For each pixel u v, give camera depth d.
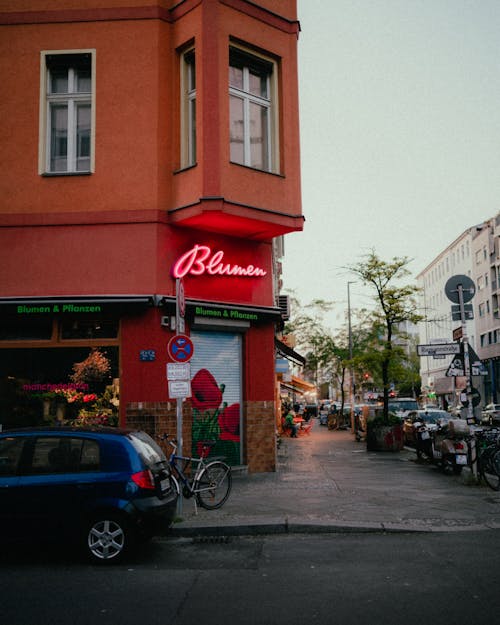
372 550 7.56
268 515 9.38
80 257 13.30
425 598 5.62
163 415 13.02
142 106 13.70
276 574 6.54
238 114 14.30
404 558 7.12
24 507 7.13
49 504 7.12
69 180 13.52
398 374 23.23
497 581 6.14
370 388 41.47
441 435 15.55
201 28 13.41
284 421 35.78
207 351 14.30
